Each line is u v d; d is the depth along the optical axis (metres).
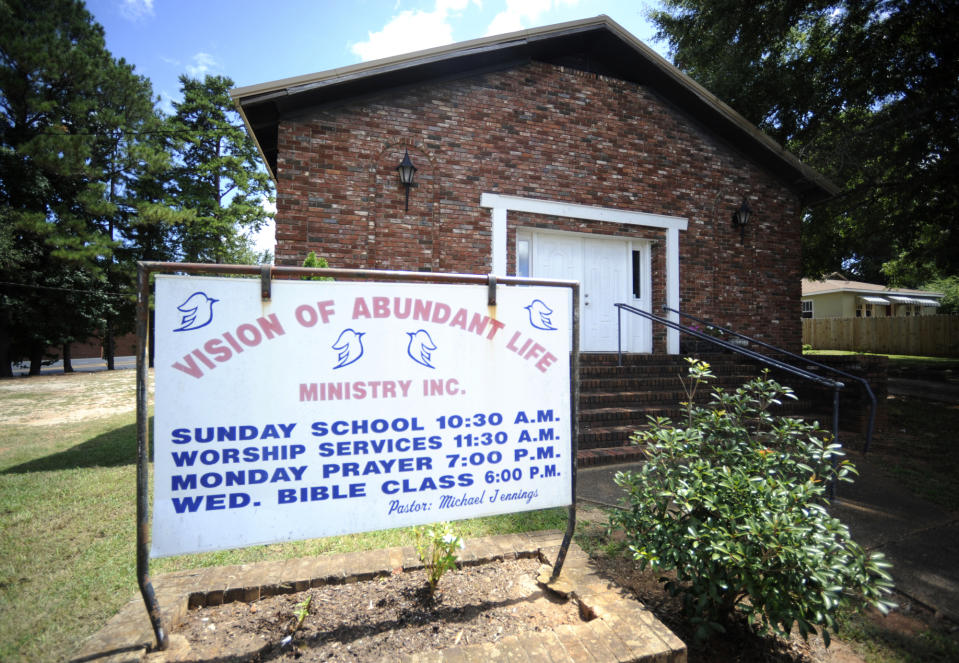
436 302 2.39
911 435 6.42
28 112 18.81
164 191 23.81
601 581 2.48
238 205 24.44
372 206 6.62
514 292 2.52
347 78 6.25
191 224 23.19
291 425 2.17
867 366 6.45
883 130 10.00
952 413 8.03
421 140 6.94
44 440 6.65
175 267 2.03
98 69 19.62
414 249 6.83
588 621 2.19
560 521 3.47
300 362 2.19
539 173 7.58
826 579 1.89
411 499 2.33
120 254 22.20
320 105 6.50
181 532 2.03
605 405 6.09
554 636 1.95
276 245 6.25
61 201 20.14
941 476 4.64
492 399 2.46
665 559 2.22
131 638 2.00
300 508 2.18
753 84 12.22
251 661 1.92
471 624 2.17
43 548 3.07
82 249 17.83
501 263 7.22
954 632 2.32
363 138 6.65
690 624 2.26
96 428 7.50
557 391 2.57
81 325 20.09
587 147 7.93
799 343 9.45
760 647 2.20
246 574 2.51
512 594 2.42
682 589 2.27
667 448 2.56
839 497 4.09
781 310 9.36
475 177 7.20
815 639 2.28
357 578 2.52
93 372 19.86
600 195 7.98
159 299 2.03
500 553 2.81
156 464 2.02
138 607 2.24
